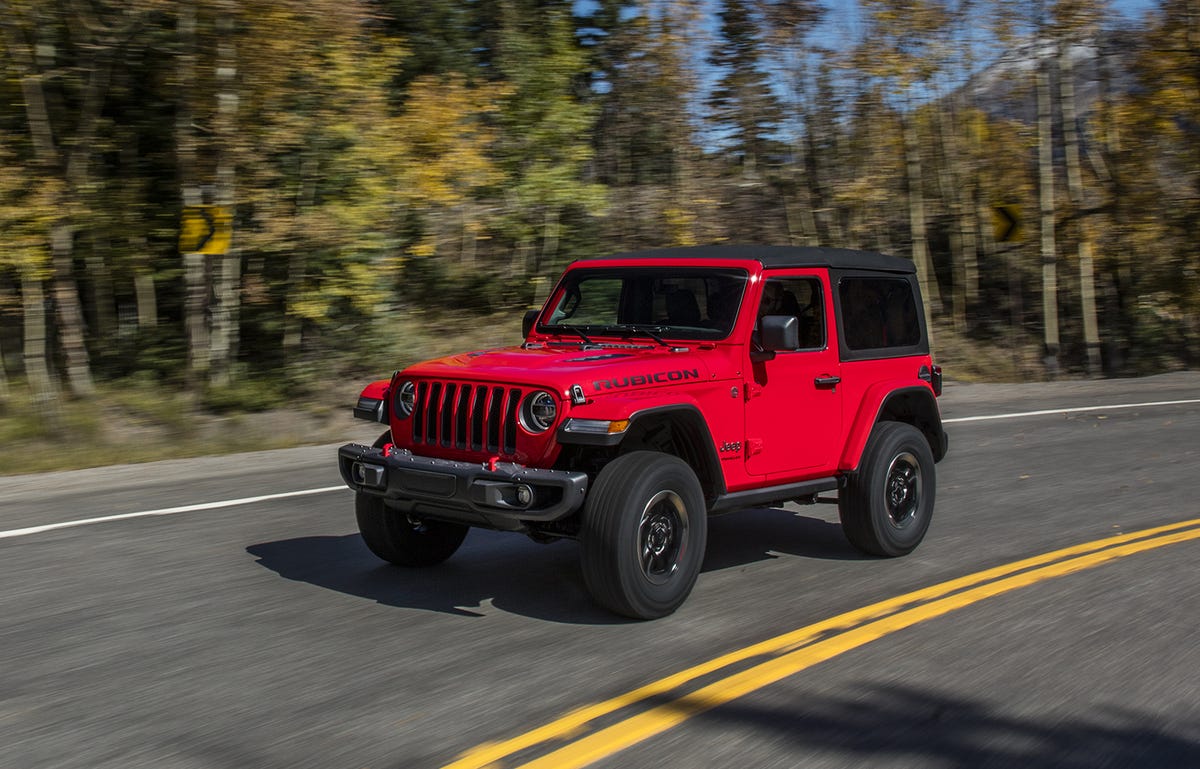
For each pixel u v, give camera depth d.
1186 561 7.10
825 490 6.91
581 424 5.45
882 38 20.36
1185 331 26.88
